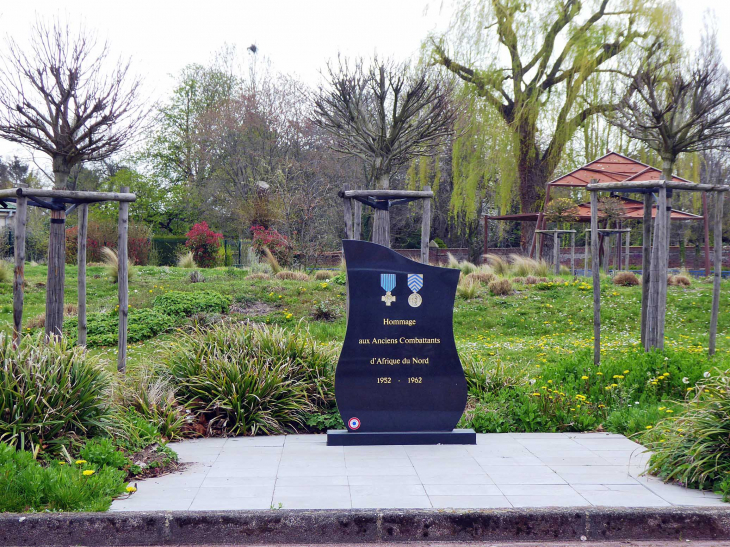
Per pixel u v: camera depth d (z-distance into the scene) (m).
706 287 18.41
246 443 5.95
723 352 10.08
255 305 15.45
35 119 7.80
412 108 12.19
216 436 6.27
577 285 18.12
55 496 4.07
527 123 28.27
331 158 36.75
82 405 5.29
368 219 40.97
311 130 36.75
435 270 6.02
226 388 6.50
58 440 4.97
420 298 6.01
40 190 7.37
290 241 23.33
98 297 16.98
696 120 16.08
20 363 5.22
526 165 30.25
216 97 44.41
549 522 3.96
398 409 5.96
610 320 15.25
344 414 5.93
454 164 28.64
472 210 28.80
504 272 22.19
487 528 3.94
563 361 8.77
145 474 4.85
